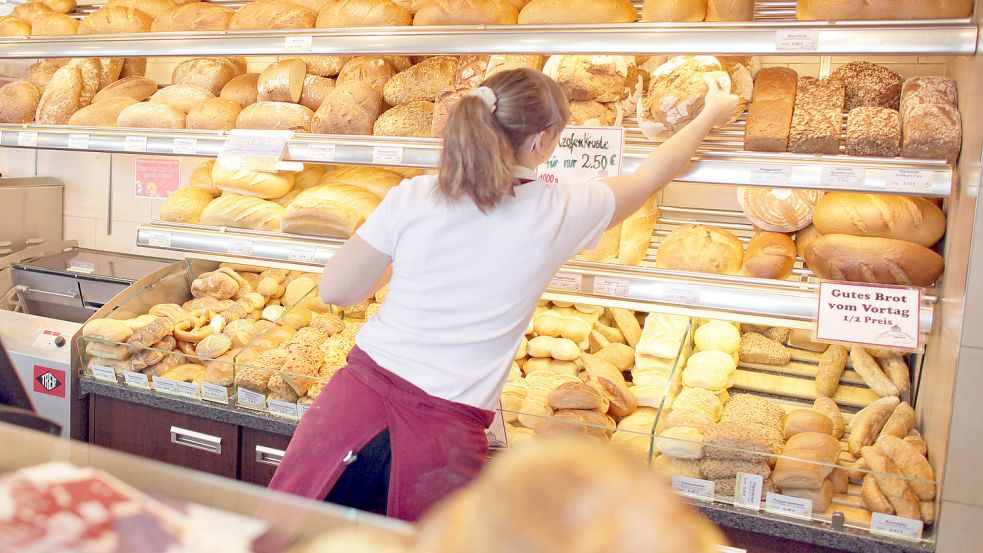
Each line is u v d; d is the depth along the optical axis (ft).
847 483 5.80
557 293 6.68
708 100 5.75
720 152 6.10
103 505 2.53
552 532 1.36
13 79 10.76
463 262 5.08
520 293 5.14
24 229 10.79
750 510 5.83
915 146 5.68
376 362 5.28
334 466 5.16
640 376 7.18
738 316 6.23
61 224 11.38
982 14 5.30
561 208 5.09
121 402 8.03
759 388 7.02
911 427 6.25
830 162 5.85
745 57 6.84
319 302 8.63
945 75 7.09
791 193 6.97
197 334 8.19
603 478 1.42
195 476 2.71
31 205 10.85
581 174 6.48
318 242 7.65
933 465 5.79
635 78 7.02
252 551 2.33
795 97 6.37
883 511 5.51
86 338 8.09
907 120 5.81
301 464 5.25
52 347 8.16
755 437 6.00
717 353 7.10
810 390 6.97
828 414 6.46
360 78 8.29
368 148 7.25
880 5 5.63
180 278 9.30
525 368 7.53
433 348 5.18
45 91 9.43
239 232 8.01
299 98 8.54
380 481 5.24
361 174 8.41
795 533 5.67
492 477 1.49
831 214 6.28
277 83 8.43
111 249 11.18
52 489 2.60
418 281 5.19
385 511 5.39
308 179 8.68
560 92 5.09
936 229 6.09
